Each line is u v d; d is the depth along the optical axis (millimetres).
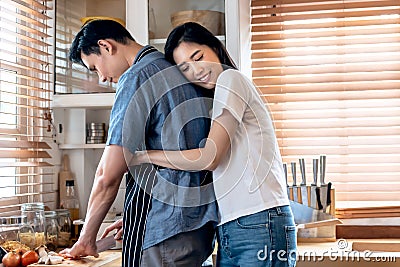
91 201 2012
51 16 2916
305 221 2791
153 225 1865
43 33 2812
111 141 1885
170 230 1849
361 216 2924
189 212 1865
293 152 3010
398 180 2922
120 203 3121
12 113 2713
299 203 2818
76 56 2133
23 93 2852
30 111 2898
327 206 2805
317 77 3008
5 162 2662
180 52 1920
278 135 3020
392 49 2961
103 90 2852
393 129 2953
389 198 2920
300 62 3018
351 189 2949
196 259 1904
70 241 2768
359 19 3027
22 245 2383
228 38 2766
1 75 2713
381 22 2967
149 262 1865
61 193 3037
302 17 3018
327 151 2988
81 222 2799
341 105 2990
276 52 3047
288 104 3039
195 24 1953
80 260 2236
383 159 2949
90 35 2043
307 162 3006
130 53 2066
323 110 3027
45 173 2922
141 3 2832
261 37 3055
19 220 2449
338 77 2990
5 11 2580
